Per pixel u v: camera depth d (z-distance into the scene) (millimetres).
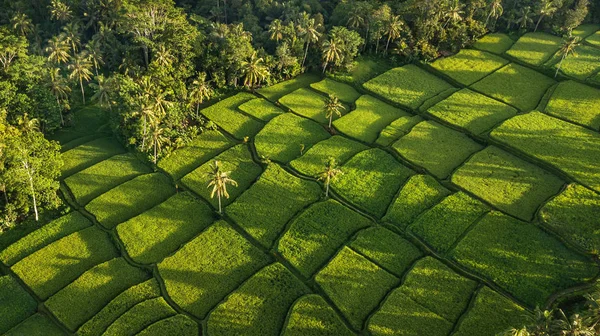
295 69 103000
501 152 78938
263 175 75250
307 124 87750
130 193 72938
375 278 58812
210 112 91500
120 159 80250
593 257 60312
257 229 66312
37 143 69062
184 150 81812
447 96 93688
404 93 95500
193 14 114750
